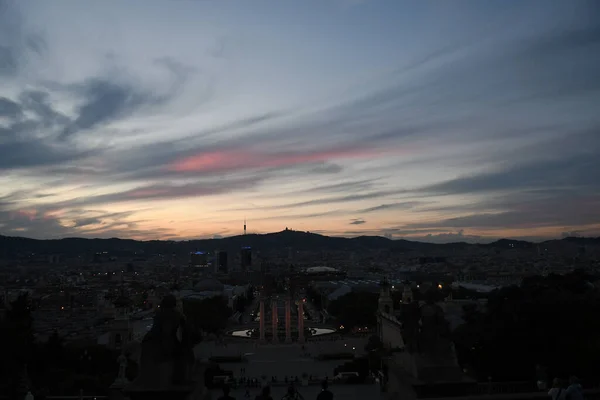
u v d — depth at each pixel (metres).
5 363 67.75
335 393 89.50
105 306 178.38
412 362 26.75
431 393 25.58
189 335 26.00
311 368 132.25
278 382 109.44
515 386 49.50
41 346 95.56
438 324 26.91
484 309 108.94
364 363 111.94
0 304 130.62
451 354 26.58
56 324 153.38
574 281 106.00
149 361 24.98
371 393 88.31
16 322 86.44
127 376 80.19
